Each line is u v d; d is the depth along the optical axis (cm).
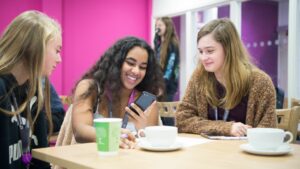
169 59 368
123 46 163
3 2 398
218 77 163
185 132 154
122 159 87
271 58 542
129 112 139
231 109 159
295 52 349
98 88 156
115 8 490
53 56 112
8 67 105
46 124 125
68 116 155
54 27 112
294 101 261
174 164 82
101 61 167
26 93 111
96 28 473
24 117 111
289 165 81
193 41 461
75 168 84
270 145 94
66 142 151
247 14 526
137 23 513
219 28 160
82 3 460
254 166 80
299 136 191
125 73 162
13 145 104
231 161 85
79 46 459
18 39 107
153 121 160
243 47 164
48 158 93
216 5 425
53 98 201
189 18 458
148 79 173
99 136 91
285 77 522
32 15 111
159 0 502
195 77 168
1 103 98
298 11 352
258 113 152
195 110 164
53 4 428
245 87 156
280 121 146
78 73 459
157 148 97
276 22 547
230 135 134
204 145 108
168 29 370
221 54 158
